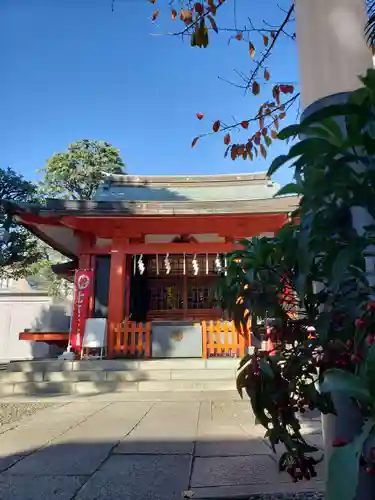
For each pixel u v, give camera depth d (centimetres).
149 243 1021
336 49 198
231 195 1302
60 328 1862
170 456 350
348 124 120
